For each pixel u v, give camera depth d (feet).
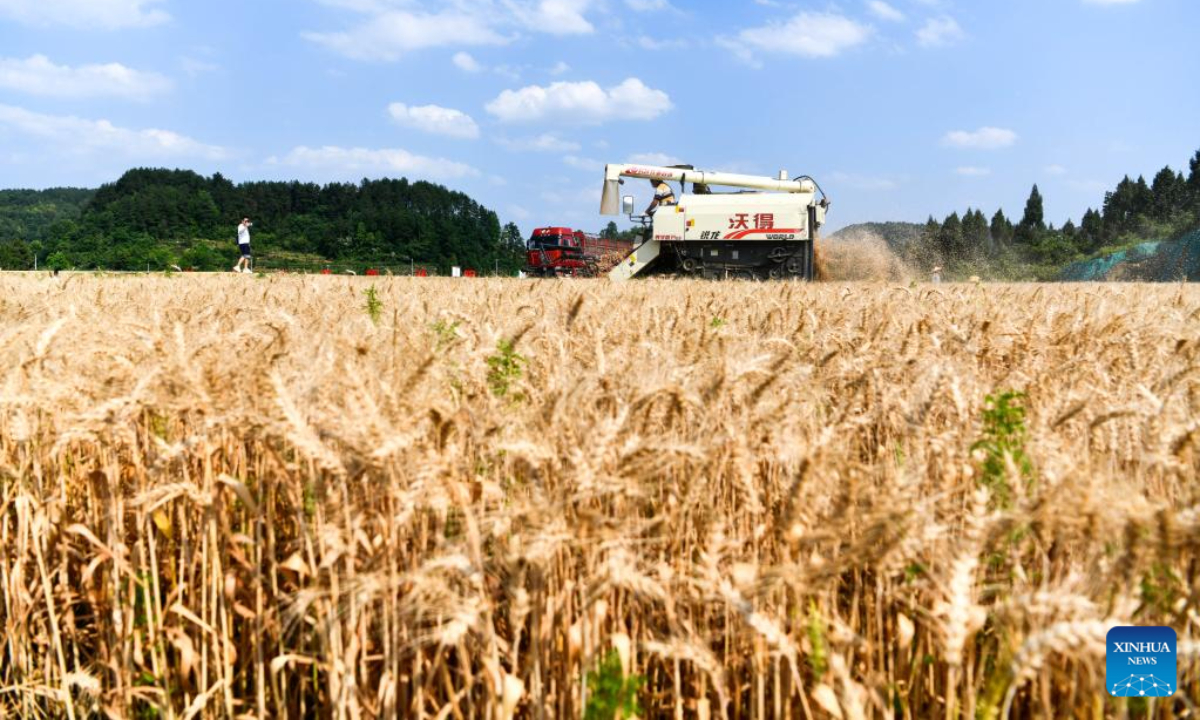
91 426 13.94
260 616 13.75
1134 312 31.45
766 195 127.44
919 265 159.43
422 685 13.12
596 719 11.03
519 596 10.71
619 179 133.18
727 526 12.90
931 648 11.52
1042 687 9.74
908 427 13.87
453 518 12.65
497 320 27.61
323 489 12.76
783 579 9.68
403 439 11.39
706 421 13.01
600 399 15.24
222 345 16.89
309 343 17.57
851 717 8.79
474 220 503.20
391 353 17.39
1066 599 8.36
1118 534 8.74
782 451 12.44
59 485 17.17
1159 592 9.98
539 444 11.62
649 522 11.42
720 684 10.23
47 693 15.21
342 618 12.98
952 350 22.18
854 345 24.02
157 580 15.25
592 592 10.55
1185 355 20.22
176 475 15.58
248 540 14.49
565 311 27.81
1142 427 13.53
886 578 11.37
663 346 20.75
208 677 15.43
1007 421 13.33
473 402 15.17
